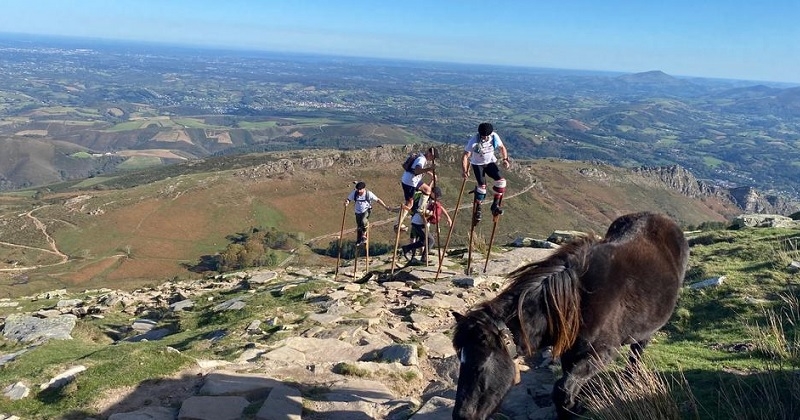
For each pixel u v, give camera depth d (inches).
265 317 374.9
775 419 161.8
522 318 161.6
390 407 225.6
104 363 251.6
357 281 495.8
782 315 290.5
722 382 196.7
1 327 450.0
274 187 4328.3
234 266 2709.2
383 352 289.3
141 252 3351.4
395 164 4751.5
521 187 4645.7
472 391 149.8
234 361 276.2
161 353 261.1
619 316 176.6
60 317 450.6
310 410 220.2
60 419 203.9
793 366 205.2
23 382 240.5
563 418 171.2
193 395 230.1
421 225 505.7
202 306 490.0
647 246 196.1
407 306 389.7
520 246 641.6
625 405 171.6
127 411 214.1
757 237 479.2
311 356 289.3
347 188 4399.6
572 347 172.2
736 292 339.0
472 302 402.0
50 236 3484.3
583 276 174.2
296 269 624.7
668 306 195.3
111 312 523.2
